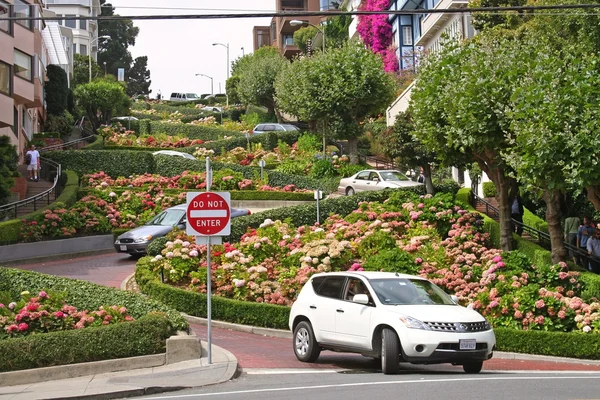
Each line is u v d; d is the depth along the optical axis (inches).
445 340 501.7
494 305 727.7
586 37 1039.0
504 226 973.8
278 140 2228.1
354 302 548.4
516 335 678.5
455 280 804.0
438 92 991.0
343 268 861.8
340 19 3518.7
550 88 802.8
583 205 1065.5
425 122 1011.3
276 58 3058.6
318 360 602.5
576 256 927.0
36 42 2075.5
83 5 5270.7
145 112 3595.0
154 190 1488.7
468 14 2043.6
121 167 1676.9
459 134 925.8
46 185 1566.2
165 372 522.3
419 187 1205.1
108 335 543.5
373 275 562.6
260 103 3068.4
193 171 1647.4
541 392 428.5
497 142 924.0
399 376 505.7
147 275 869.8
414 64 2410.2
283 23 4215.1
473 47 984.9
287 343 692.7
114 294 645.3
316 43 3599.9
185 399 434.0
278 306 743.7
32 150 1624.0
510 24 1499.8
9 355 517.7
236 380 505.0
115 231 1240.8
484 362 637.3
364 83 1806.1
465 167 1143.0
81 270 1038.4
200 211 557.0
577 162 762.8
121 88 3129.9
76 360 532.1
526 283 761.6
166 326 565.6
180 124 2765.7
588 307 706.2
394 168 1852.9
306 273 818.8
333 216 1054.4
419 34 2598.4
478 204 1293.1
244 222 1040.2
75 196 1385.3
